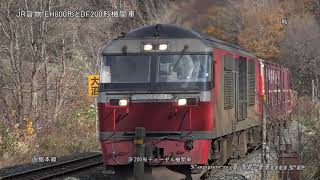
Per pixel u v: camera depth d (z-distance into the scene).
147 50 27.39
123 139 27.00
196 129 26.81
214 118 27.80
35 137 49.91
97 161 39.72
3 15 56.12
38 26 57.44
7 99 56.31
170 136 26.81
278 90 52.31
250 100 37.78
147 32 27.86
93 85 45.66
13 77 55.88
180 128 26.88
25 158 42.66
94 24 72.25
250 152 41.72
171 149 26.83
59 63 64.06
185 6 69.81
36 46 56.62
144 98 27.05
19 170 35.34
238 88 33.66
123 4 75.12
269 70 47.34
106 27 73.25
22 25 56.97
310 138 28.88
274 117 30.53
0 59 58.38
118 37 27.98
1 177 29.84
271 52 83.31
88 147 51.19
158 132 26.98
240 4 80.94
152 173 27.61
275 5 87.00
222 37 75.62
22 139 48.12
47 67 60.75
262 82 43.03
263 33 83.50
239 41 80.75
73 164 37.66
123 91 27.16
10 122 52.91
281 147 27.58
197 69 27.20
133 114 27.06
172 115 26.89
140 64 27.38
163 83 27.11
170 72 27.22
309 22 85.69
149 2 75.69
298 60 78.31
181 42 27.39
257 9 84.12
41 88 57.72
